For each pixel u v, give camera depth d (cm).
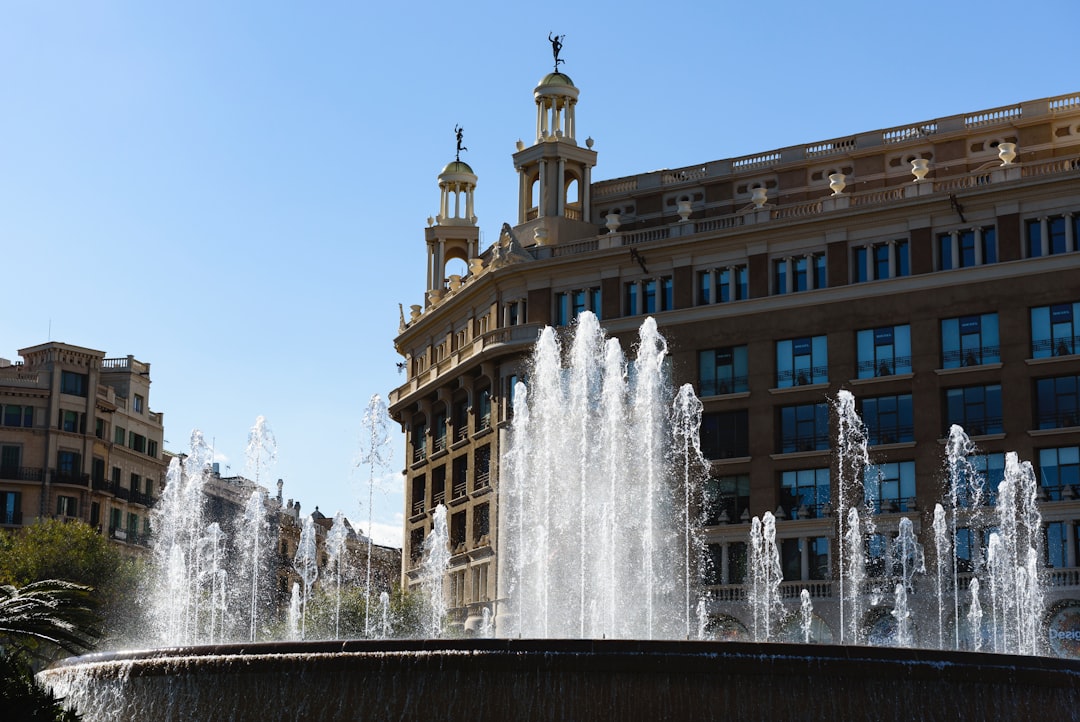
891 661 3072
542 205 9375
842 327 7981
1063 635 7112
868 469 7812
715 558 8069
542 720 3042
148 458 12588
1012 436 7481
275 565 13738
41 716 3219
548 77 9619
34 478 11275
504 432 8906
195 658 3325
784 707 3028
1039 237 7625
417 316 10669
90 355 11750
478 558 9038
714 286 8450
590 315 8431
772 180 8975
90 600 4134
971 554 7450
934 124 8538
